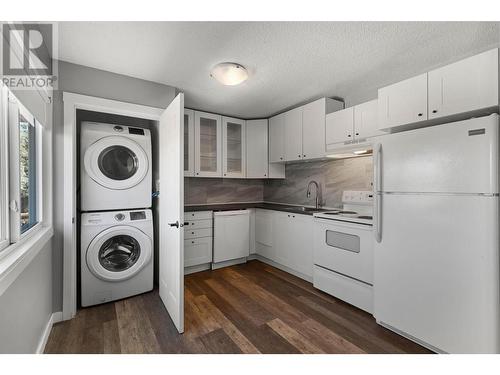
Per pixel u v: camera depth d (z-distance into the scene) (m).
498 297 1.36
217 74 2.10
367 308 2.16
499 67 1.48
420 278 1.67
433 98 1.75
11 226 1.26
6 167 1.20
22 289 1.28
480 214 1.40
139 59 1.97
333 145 2.73
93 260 2.23
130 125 2.98
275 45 1.80
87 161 2.29
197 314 2.13
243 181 4.21
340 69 2.20
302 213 2.93
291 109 3.37
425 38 1.72
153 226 2.79
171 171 2.04
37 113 1.51
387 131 2.19
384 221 1.89
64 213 1.99
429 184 1.62
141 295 2.50
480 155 1.40
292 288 2.70
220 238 3.32
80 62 2.00
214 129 3.58
